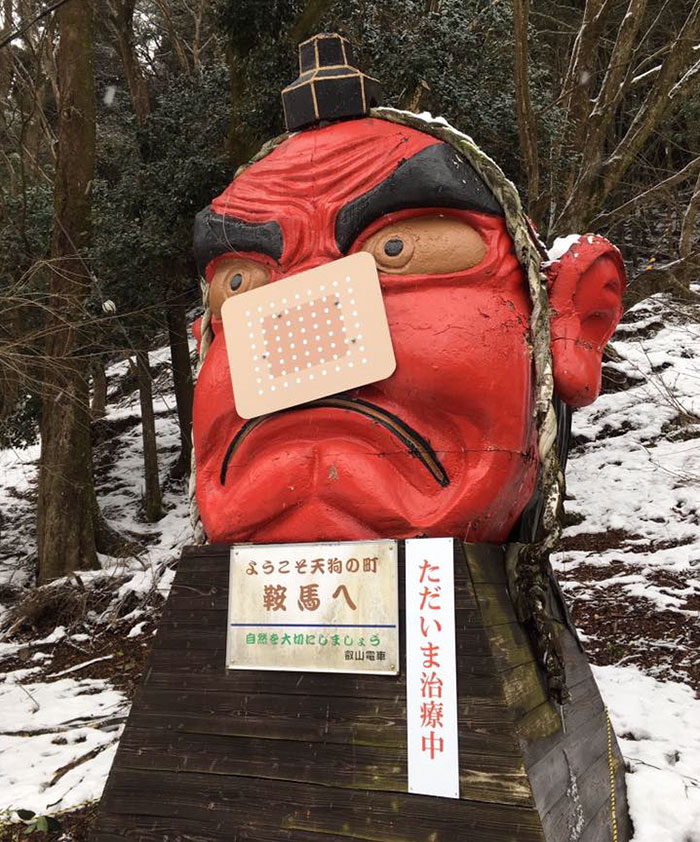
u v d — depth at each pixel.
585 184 6.96
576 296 2.42
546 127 8.18
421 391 2.15
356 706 2.06
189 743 2.26
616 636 5.68
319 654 2.14
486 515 2.16
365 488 2.14
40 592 8.17
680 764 3.60
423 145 2.32
